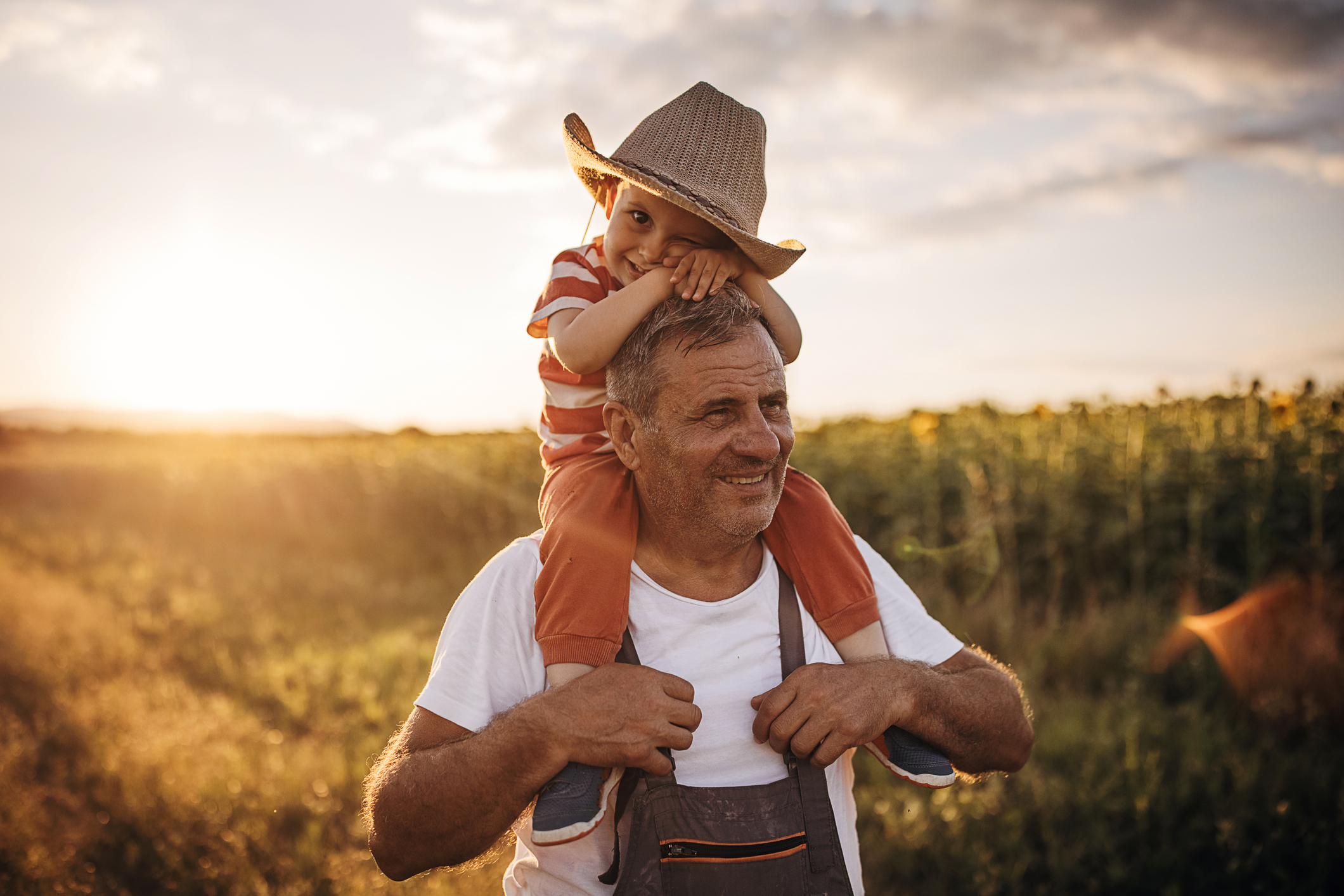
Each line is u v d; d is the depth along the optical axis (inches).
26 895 127.1
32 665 236.5
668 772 53.9
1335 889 117.5
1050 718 169.8
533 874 59.6
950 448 271.1
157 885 134.8
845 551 65.9
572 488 64.1
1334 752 151.8
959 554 241.6
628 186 66.8
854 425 364.5
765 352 59.9
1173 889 113.7
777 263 65.9
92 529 565.0
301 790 156.9
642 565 63.4
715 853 54.8
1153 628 199.9
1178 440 236.5
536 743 53.1
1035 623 228.7
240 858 134.3
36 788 161.9
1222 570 217.0
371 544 449.1
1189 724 163.8
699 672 60.1
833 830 57.5
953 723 61.6
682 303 60.6
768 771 59.2
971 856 125.7
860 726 55.9
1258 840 127.7
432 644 244.7
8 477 838.5
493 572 64.3
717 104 68.6
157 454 868.6
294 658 237.5
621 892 54.0
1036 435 279.7
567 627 58.1
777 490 60.9
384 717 191.9
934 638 69.2
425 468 449.4
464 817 54.2
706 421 58.2
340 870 130.0
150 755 171.5
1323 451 214.1
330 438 660.1
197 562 430.3
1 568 401.4
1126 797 135.9
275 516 524.7
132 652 251.9
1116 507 237.5
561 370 70.9
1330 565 201.5
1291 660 177.0
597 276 71.0
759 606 63.0
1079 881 121.2
